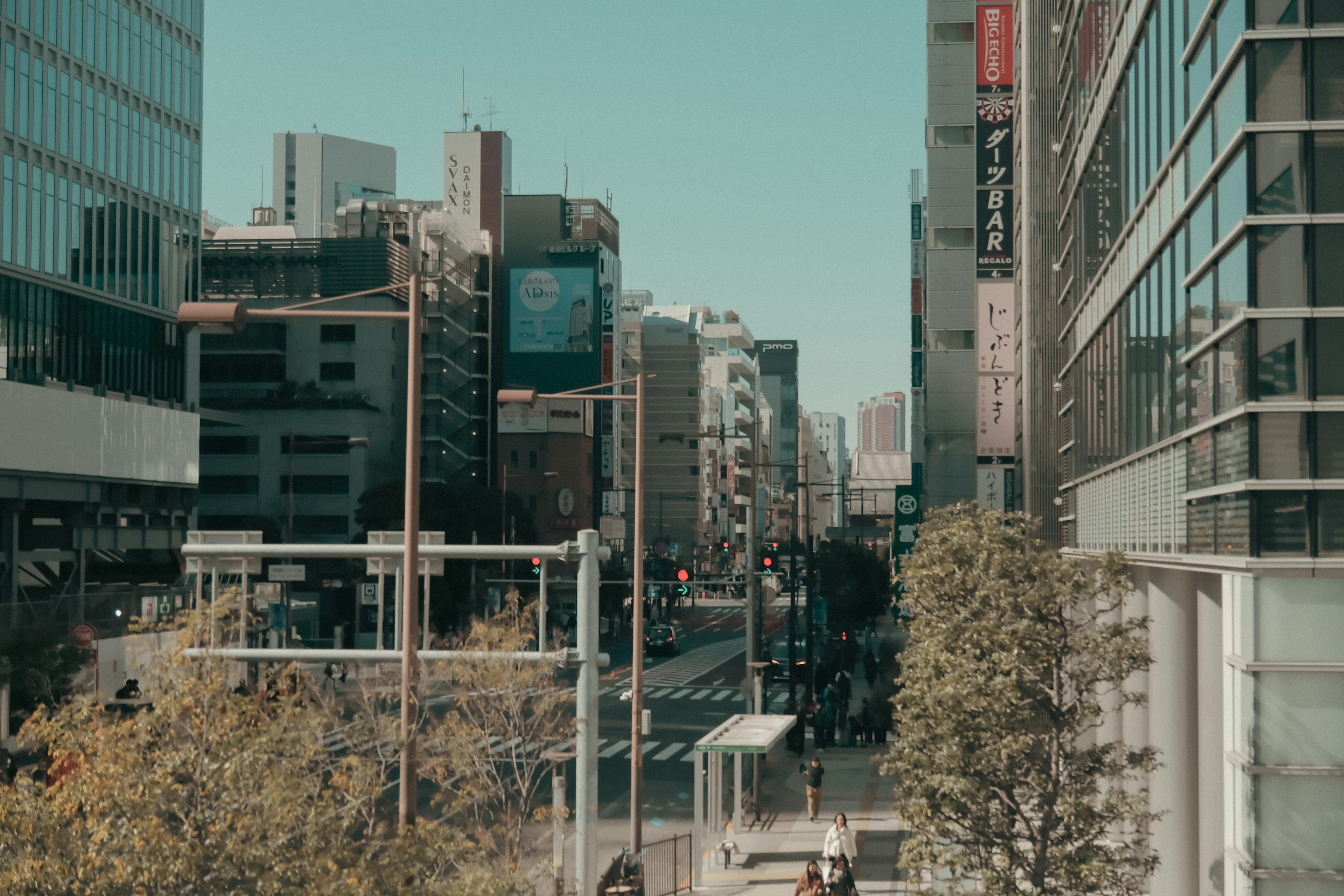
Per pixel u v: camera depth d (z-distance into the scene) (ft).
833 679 190.70
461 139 421.18
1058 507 129.59
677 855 87.20
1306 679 50.21
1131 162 79.56
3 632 134.41
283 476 346.95
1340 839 49.70
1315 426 49.93
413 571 53.26
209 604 62.23
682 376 533.14
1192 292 62.18
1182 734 72.08
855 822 109.91
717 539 574.15
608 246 437.99
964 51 219.61
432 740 72.95
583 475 408.05
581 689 70.79
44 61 203.10
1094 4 97.45
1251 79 50.90
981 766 59.57
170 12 244.42
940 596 67.72
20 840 37.11
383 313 54.29
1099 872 56.03
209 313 52.34
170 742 42.11
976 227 188.75
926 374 217.15
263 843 39.63
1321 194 50.16
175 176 245.24
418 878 44.50
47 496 201.05
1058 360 131.44
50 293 204.85
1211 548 57.62
